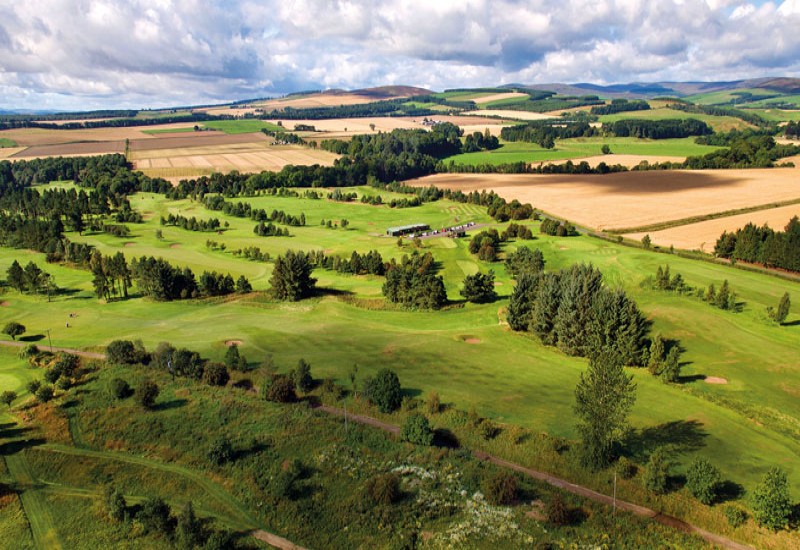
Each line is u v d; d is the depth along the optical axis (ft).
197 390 222.28
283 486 160.86
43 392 215.10
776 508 140.87
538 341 276.00
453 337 280.72
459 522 149.18
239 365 238.48
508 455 181.06
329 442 186.50
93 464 178.50
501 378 233.76
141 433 193.36
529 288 289.12
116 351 246.68
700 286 353.92
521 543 140.67
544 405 209.67
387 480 159.33
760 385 223.10
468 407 209.05
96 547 144.36
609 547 138.92
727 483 161.89
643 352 244.01
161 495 164.96
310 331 291.58
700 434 188.85
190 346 270.05
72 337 289.94
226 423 198.49
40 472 175.63
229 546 143.02
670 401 211.82
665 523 149.18
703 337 269.44
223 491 166.20
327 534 147.64
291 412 204.95
